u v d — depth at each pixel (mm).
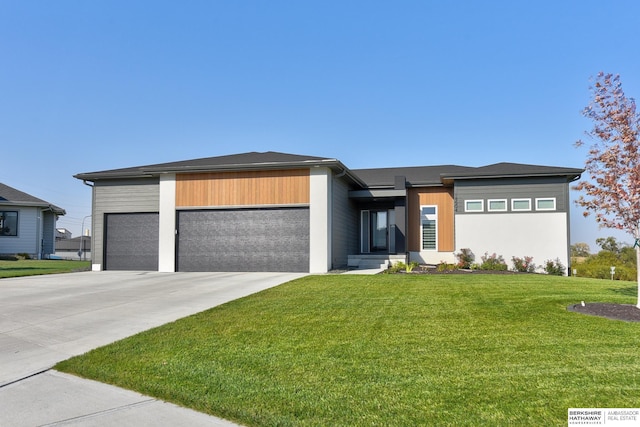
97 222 19453
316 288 11289
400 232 19609
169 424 3725
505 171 17953
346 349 5773
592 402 3947
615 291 10406
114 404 4195
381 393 4246
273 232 16922
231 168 16969
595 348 5590
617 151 8141
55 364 5492
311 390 4363
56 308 9266
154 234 18891
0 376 5066
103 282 13867
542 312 7797
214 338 6492
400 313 7938
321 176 16531
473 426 3520
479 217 18453
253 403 4062
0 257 28172
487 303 8742
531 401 3982
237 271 17125
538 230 17922
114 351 5906
